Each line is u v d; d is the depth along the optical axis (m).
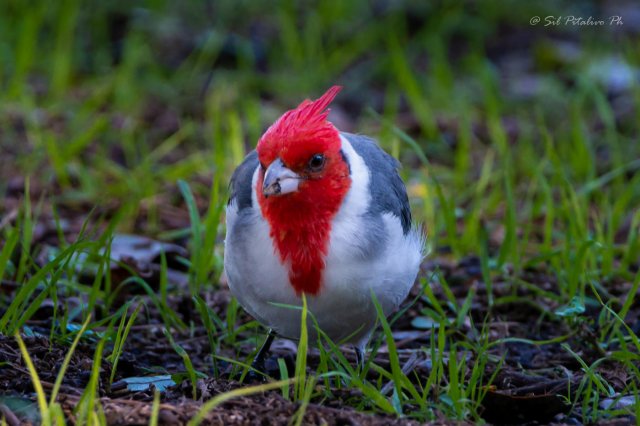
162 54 17.77
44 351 8.46
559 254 10.91
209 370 9.27
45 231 11.98
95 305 10.21
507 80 18.03
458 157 14.44
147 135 15.30
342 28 18.70
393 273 8.30
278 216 8.02
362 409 7.82
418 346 10.04
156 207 13.12
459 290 11.04
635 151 14.93
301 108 8.27
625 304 9.44
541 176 12.06
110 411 7.16
